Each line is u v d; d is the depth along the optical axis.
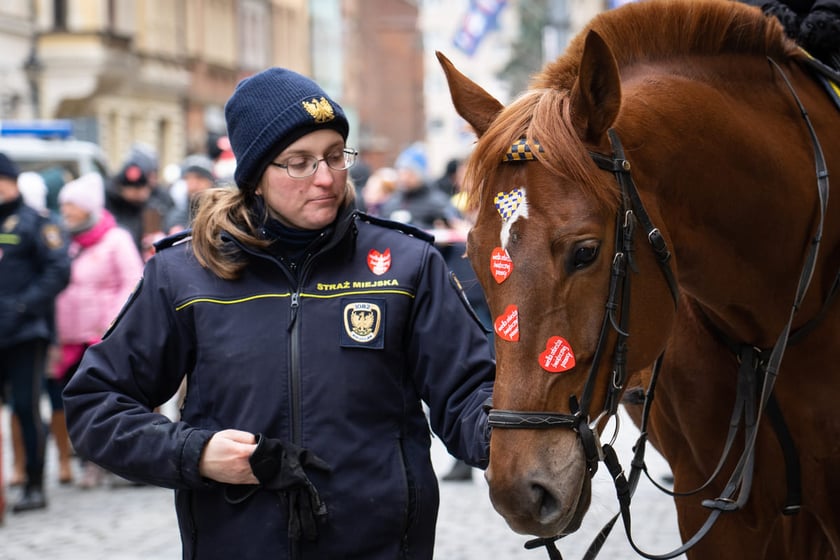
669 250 3.03
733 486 3.40
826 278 3.54
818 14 3.78
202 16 42.81
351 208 3.25
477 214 2.89
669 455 3.82
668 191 3.15
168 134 39.78
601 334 2.82
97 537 7.07
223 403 3.20
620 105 2.95
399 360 3.25
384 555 3.17
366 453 3.17
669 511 7.00
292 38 54.44
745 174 3.29
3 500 7.57
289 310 3.20
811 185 3.45
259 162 3.19
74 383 3.24
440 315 3.24
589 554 3.25
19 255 7.93
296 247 3.25
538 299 2.77
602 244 2.82
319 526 3.14
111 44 33.66
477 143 2.96
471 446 3.11
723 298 3.41
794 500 3.60
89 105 34.00
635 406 4.30
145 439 3.12
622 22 3.39
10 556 6.67
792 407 3.57
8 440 10.27
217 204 3.27
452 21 68.88
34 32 32.41
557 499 2.74
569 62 3.09
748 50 3.49
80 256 8.63
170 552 6.67
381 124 75.69
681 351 3.65
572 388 2.80
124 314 3.29
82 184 8.62
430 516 3.25
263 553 3.15
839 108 3.65
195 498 3.23
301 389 3.17
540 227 2.79
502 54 59.16
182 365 3.30
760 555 3.69
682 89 3.26
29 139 14.28
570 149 2.83
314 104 3.18
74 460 9.75
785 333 3.36
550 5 17.30
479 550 6.43
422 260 3.27
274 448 3.06
